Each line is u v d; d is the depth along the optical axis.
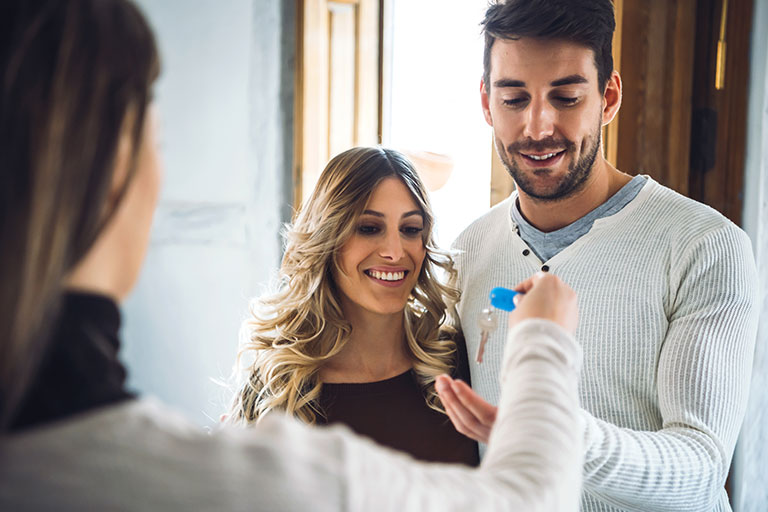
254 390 1.57
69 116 0.43
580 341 1.28
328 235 1.49
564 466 0.53
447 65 2.22
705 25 1.89
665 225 1.24
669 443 1.03
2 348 0.42
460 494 0.47
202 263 2.07
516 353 0.61
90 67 0.44
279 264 2.07
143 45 0.49
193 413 2.10
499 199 1.87
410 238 1.50
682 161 1.88
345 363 1.54
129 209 0.50
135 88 0.48
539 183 1.29
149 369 2.06
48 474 0.42
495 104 1.31
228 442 0.45
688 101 1.86
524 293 0.80
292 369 1.50
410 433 1.48
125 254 0.51
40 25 0.43
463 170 2.26
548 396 0.56
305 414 1.47
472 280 1.52
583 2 1.20
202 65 2.00
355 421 1.48
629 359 1.24
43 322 0.43
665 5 1.82
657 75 1.84
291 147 2.06
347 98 2.05
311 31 1.98
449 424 1.49
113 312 0.49
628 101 1.82
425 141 2.24
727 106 1.89
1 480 0.41
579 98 1.23
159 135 0.53
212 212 2.05
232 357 2.11
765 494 2.01
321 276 1.52
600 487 1.01
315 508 0.43
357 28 2.04
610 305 1.25
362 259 1.47
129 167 0.48
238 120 2.04
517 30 1.22
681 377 1.12
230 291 2.09
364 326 1.54
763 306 1.93
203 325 2.09
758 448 1.98
